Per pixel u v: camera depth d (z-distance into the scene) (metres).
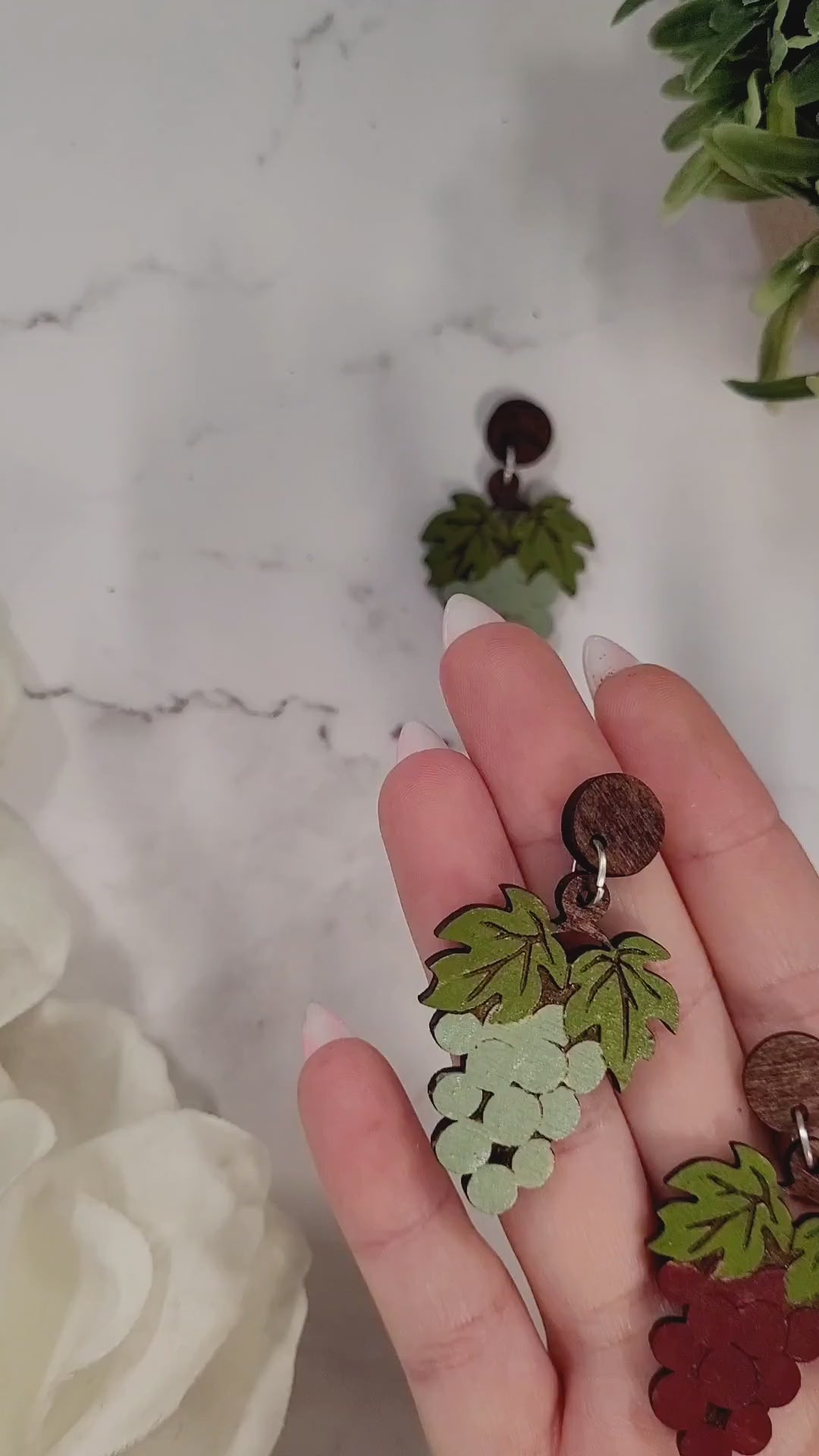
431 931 0.18
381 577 0.22
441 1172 0.17
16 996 0.18
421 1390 0.17
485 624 0.19
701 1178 0.17
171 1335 0.17
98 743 0.21
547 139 0.23
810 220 0.21
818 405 0.23
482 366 0.22
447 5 0.23
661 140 0.23
